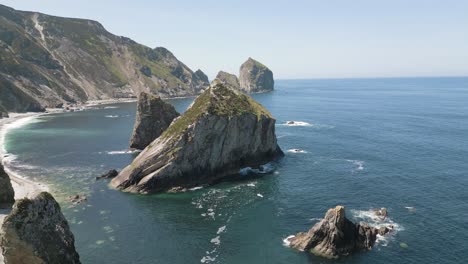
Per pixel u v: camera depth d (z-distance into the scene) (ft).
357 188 255.50
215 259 167.53
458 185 257.14
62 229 141.18
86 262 164.35
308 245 175.11
